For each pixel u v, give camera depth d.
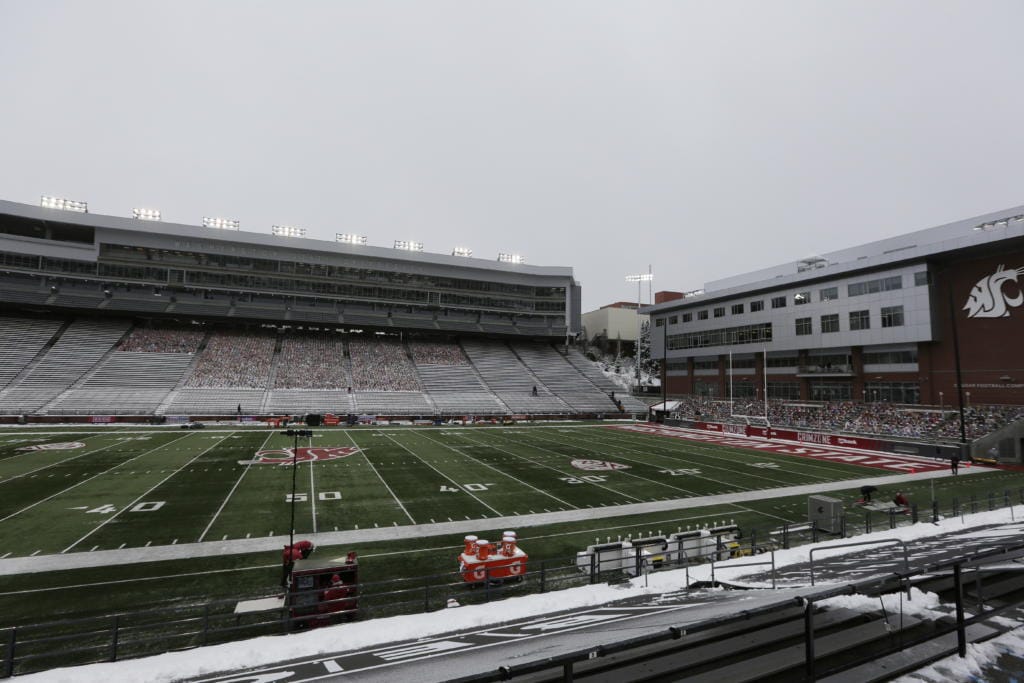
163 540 16.95
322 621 11.51
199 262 67.44
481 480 26.86
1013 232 38.16
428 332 80.00
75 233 65.69
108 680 7.57
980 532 12.23
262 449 36.12
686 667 5.10
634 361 112.06
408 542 17.11
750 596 6.55
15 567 14.59
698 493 24.64
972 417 39.34
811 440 44.62
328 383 63.09
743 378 64.25
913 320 45.41
